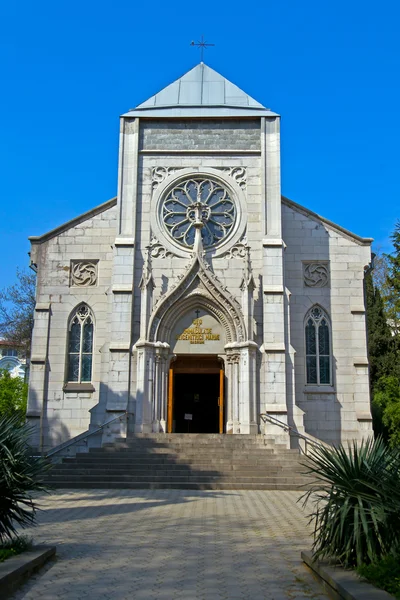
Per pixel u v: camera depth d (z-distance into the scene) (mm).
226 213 34344
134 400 31391
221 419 32906
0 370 60969
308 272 35188
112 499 21562
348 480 11297
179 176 34844
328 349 34438
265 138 34938
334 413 33438
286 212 35781
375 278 55188
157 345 32188
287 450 28422
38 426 32844
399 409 35719
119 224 33781
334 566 10922
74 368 34062
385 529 10516
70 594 10148
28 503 12508
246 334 31906
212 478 25453
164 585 10734
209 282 32781
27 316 57125
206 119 35500
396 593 8812
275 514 18422
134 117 35438
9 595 9938
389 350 45625
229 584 10859
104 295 34781
